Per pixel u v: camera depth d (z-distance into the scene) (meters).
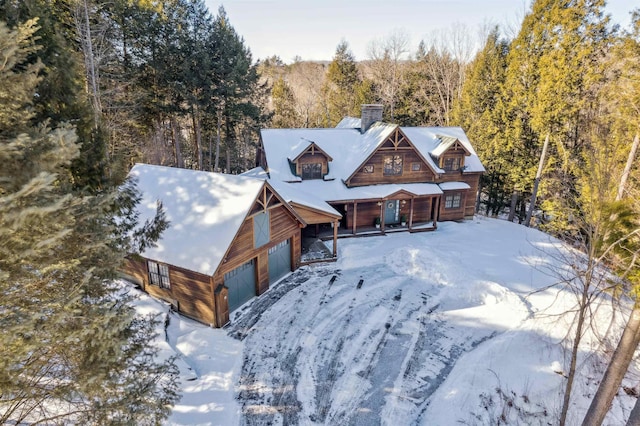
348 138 25.50
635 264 7.49
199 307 13.32
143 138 28.66
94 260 6.79
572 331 12.82
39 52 6.56
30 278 5.43
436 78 40.38
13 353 5.08
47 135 5.25
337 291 16.23
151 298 14.11
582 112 21.64
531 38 25.02
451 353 12.41
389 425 9.58
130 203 8.58
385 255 19.62
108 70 22.80
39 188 4.50
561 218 21.45
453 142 24.09
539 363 11.70
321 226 23.64
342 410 9.98
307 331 13.34
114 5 22.47
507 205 30.88
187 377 10.58
